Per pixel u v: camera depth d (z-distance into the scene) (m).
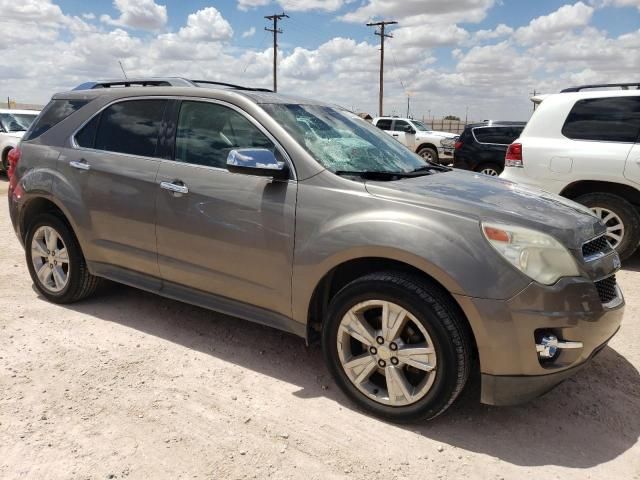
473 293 2.70
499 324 2.69
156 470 2.57
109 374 3.44
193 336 4.06
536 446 2.88
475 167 12.88
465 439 2.91
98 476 2.51
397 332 2.92
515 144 6.79
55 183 4.31
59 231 4.38
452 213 2.88
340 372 3.17
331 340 3.17
